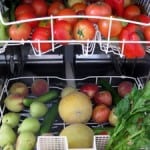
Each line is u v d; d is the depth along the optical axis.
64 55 1.12
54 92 0.96
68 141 0.74
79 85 1.04
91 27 0.61
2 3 0.72
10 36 0.64
